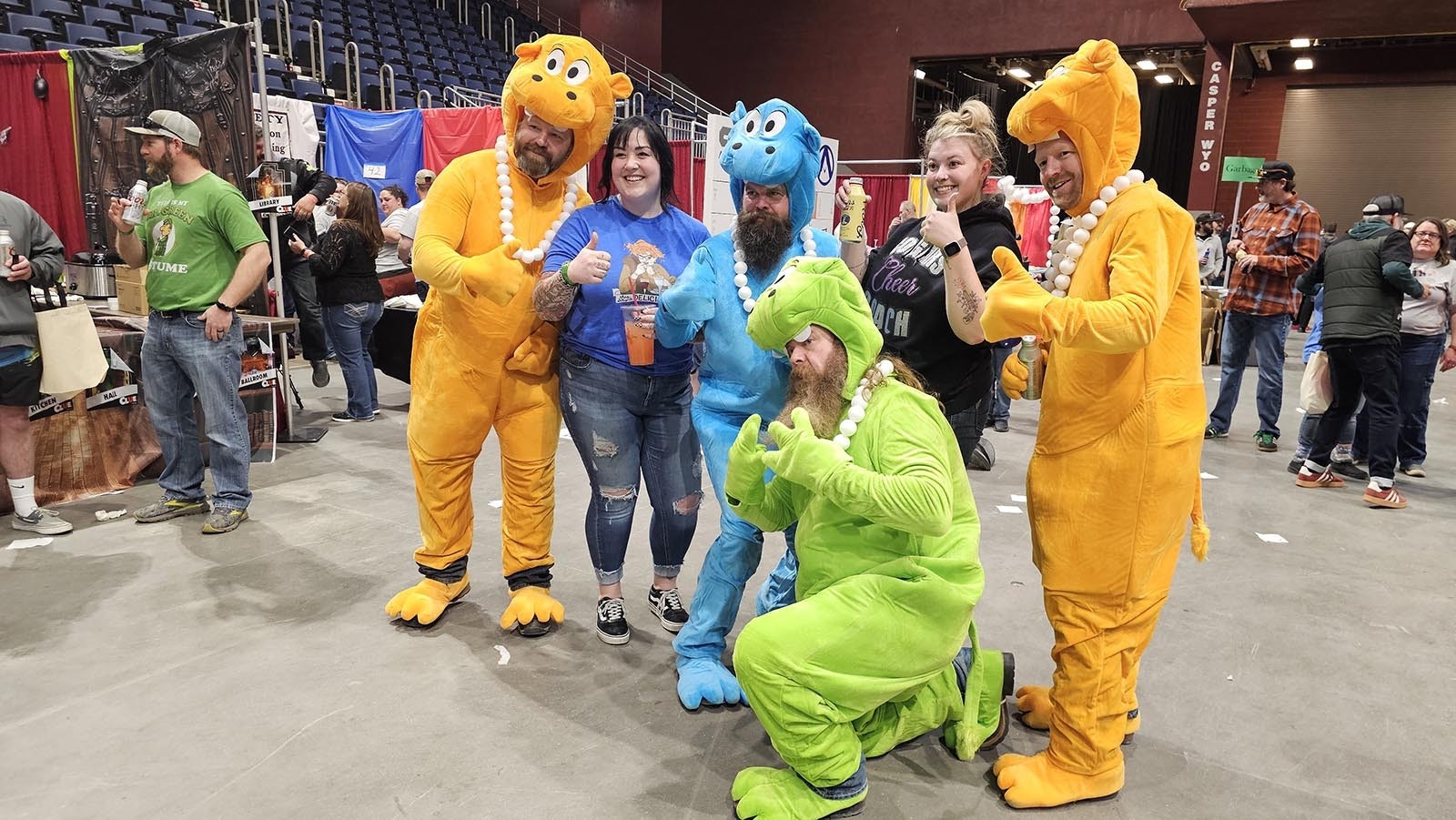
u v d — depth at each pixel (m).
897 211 11.98
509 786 2.15
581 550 3.75
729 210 6.71
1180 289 1.94
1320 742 2.44
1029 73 17.61
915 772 2.26
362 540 3.79
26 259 3.59
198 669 2.67
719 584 2.57
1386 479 4.66
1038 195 8.52
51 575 3.36
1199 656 2.94
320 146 8.84
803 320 1.94
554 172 2.76
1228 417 6.23
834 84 16.73
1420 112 13.77
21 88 5.66
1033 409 7.36
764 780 2.09
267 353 4.93
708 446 2.49
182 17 10.39
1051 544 2.05
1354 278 4.60
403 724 2.41
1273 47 12.98
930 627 1.93
